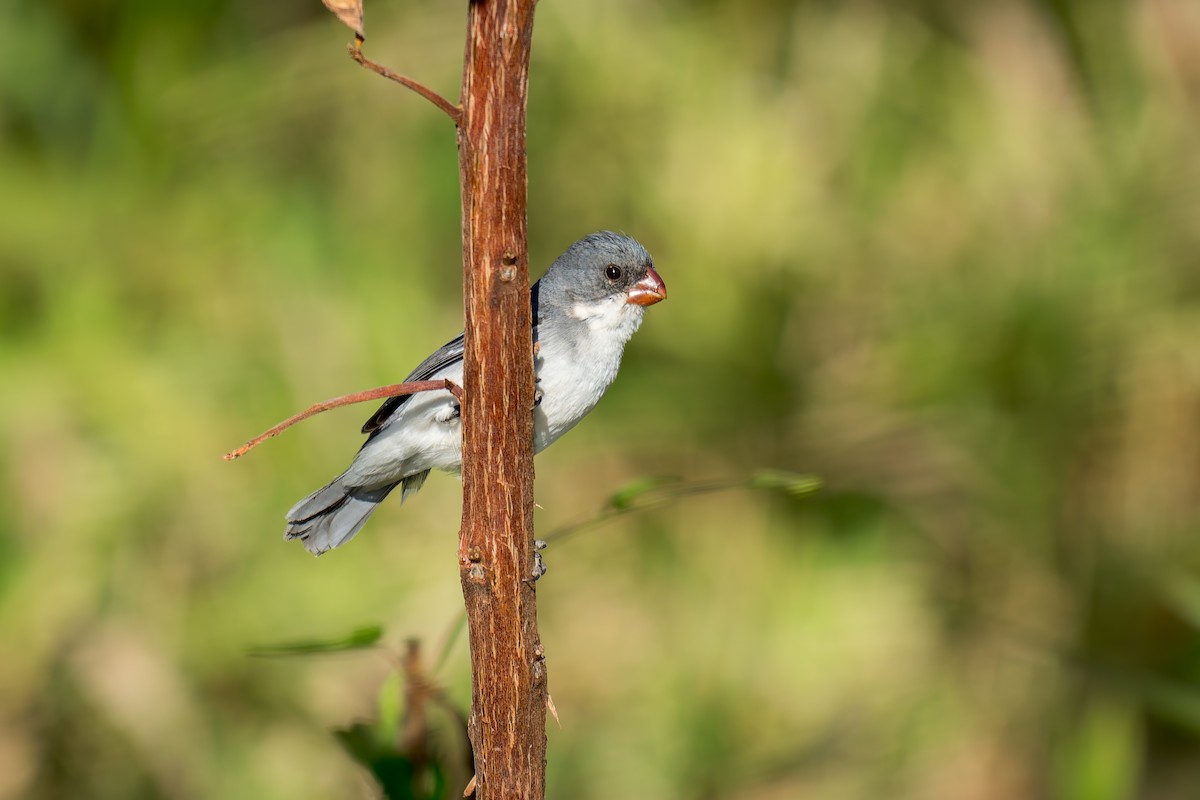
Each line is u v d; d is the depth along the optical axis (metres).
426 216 13.26
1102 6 13.89
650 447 12.89
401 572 12.02
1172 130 13.38
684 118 13.31
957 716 12.08
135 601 11.97
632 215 13.27
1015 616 12.40
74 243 13.02
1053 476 12.52
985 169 13.47
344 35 13.47
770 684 12.29
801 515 12.68
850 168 13.43
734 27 13.53
